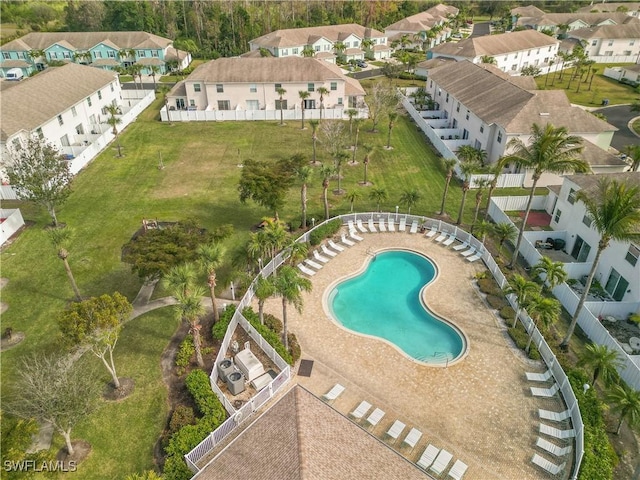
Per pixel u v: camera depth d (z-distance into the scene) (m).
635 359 26.78
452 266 36.38
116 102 70.31
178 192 47.34
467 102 58.75
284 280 26.30
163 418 23.61
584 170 31.23
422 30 119.31
